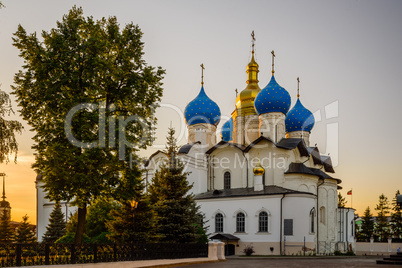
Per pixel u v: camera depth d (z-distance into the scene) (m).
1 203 71.50
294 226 49.72
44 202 71.81
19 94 26.61
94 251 20.98
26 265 17.39
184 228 35.00
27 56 26.92
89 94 25.89
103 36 28.23
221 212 54.00
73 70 26.45
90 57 26.11
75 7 28.03
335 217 59.62
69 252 19.58
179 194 36.72
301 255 48.28
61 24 27.31
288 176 54.78
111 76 27.36
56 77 25.84
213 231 54.06
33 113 27.02
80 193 24.98
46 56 25.81
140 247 24.78
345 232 63.81
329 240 57.53
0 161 17.94
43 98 25.83
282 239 49.78
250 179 57.91
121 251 23.00
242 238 51.97
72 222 49.84
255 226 51.47
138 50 29.62
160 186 37.22
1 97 17.67
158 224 35.28
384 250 66.19
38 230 71.25
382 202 99.38
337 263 31.89
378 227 98.44
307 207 50.59
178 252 29.08
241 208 52.84
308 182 55.19
